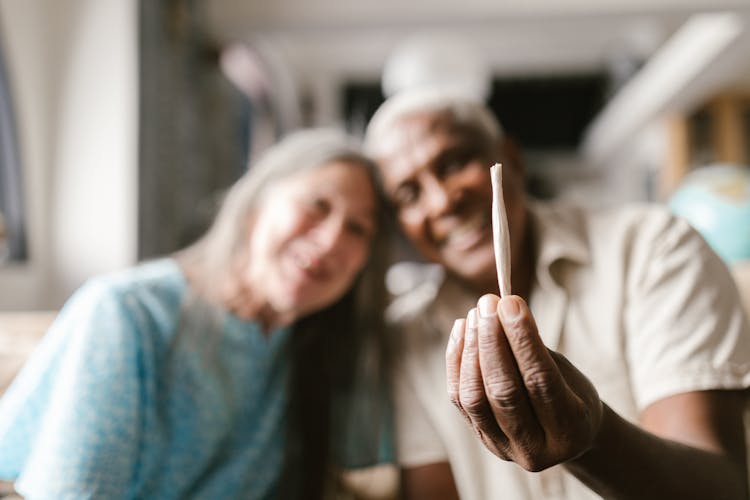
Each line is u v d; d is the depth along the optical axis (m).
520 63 4.75
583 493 0.67
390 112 0.80
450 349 0.39
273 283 0.76
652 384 0.63
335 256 0.76
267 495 0.79
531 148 6.24
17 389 0.66
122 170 2.00
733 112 4.29
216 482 0.74
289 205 0.75
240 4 2.78
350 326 0.86
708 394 0.60
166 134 2.28
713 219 1.18
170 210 2.30
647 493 0.46
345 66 4.49
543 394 0.35
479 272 0.75
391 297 0.90
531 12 2.67
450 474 0.79
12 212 1.82
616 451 0.44
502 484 0.72
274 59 3.85
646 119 4.55
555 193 5.49
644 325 0.68
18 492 0.59
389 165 0.77
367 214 0.77
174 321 0.73
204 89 2.74
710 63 3.37
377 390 0.85
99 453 0.60
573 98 5.55
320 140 0.80
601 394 0.69
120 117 2.01
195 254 0.82
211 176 2.81
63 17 2.04
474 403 0.37
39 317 0.83
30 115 1.89
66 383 0.62
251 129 3.66
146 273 0.78
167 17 2.34
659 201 4.57
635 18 2.69
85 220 1.99
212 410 0.73
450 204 0.73
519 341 0.34
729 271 0.71
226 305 0.77
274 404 0.81
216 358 0.75
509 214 0.75
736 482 0.52
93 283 0.73
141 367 0.68
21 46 1.85
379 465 0.83
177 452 0.71
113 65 2.02
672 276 0.69
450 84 2.66
